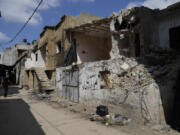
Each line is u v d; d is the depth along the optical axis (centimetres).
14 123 526
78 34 1159
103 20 874
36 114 654
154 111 468
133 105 529
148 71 594
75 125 508
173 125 457
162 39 873
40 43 1684
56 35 1392
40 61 1722
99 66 735
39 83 1356
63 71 1112
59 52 1300
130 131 443
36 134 427
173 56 698
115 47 832
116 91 616
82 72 860
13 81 2769
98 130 459
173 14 830
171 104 514
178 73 567
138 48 862
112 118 538
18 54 3086
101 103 696
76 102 904
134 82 572
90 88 782
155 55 717
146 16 814
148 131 435
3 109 747
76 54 1123
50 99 1059
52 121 554
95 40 1256
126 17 811
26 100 1032
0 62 3675
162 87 497
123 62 673
